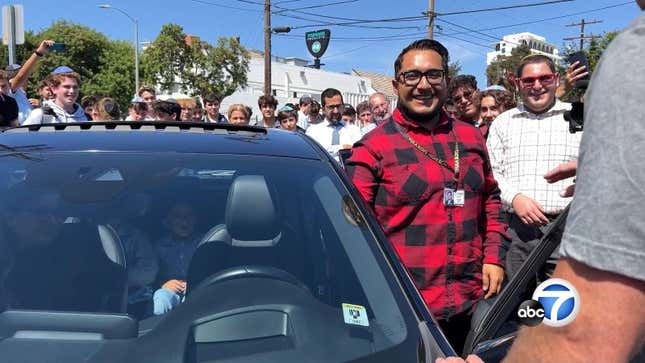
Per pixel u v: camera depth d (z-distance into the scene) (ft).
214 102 24.11
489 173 9.12
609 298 2.66
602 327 2.69
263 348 4.81
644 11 2.83
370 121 28.07
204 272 5.63
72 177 6.14
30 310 5.02
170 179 6.26
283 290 5.36
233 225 5.96
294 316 5.12
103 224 5.78
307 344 4.87
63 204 5.91
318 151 7.29
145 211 5.96
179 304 5.23
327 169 6.83
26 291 5.20
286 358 4.72
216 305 5.19
